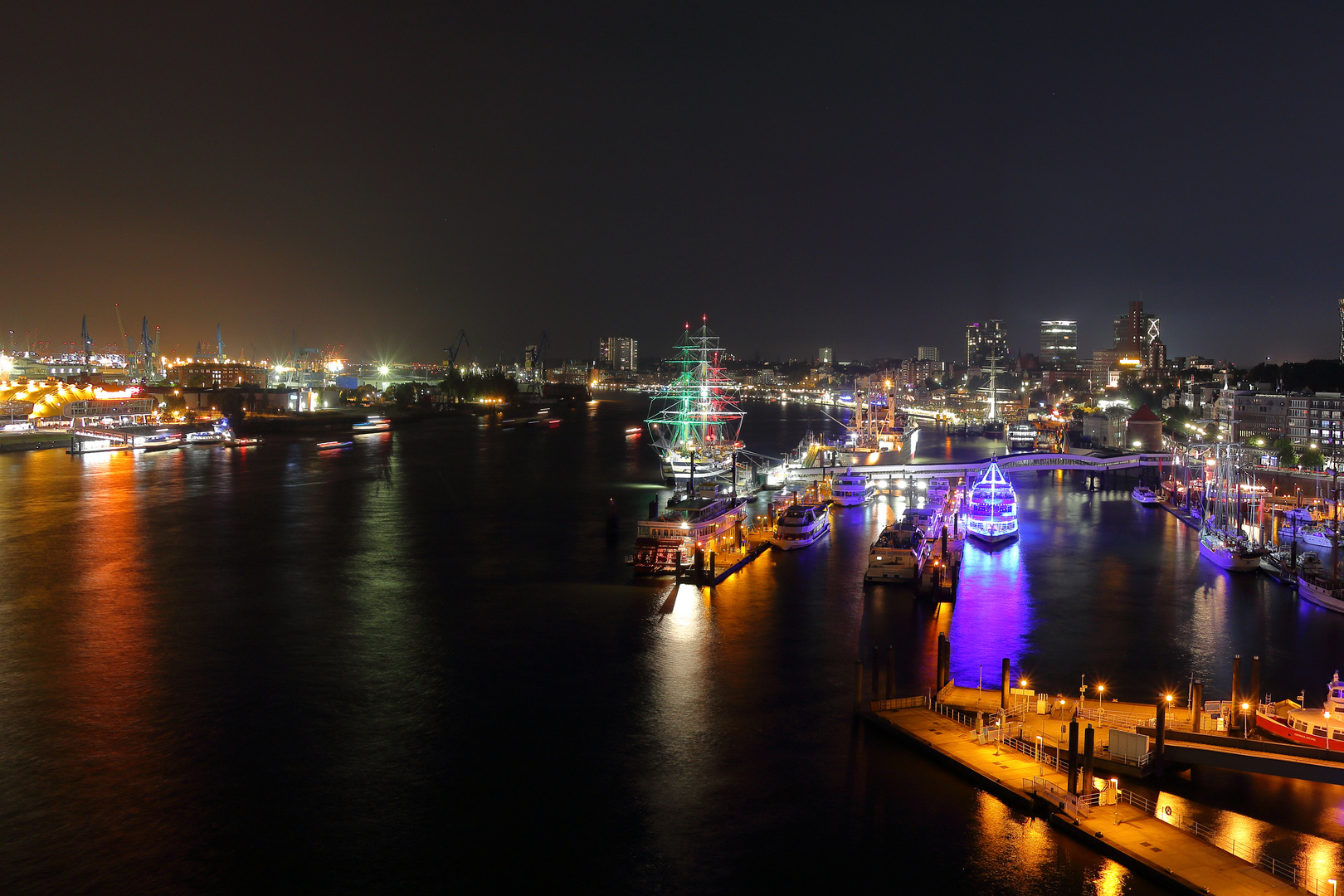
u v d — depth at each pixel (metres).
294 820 61.31
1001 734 68.62
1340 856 54.25
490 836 59.50
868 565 126.25
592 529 169.62
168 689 84.00
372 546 152.62
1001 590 121.69
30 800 63.62
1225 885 50.38
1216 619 107.50
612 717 77.62
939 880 53.97
